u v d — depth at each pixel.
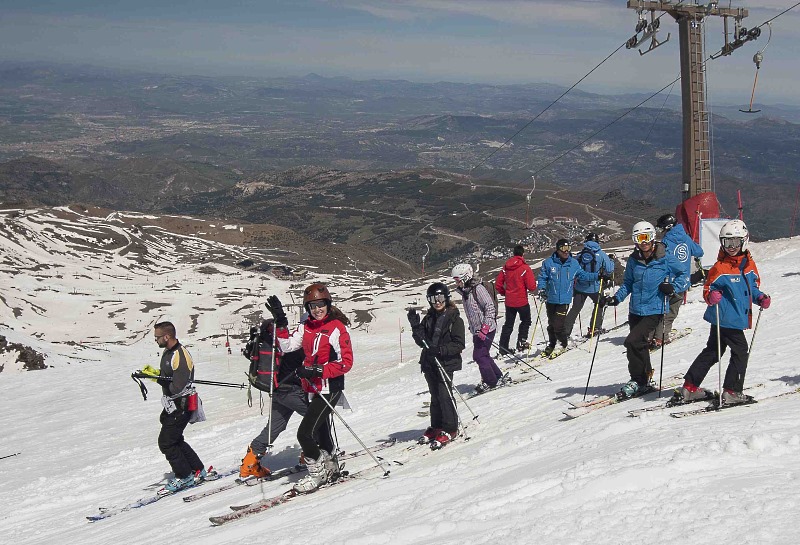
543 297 15.00
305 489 8.26
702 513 4.34
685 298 17.53
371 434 11.60
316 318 8.52
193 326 120.06
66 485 13.91
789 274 20.17
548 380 12.36
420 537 5.27
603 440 6.83
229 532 7.23
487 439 8.79
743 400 7.36
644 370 8.96
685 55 22.55
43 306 130.75
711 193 21.52
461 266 12.62
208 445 15.40
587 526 4.53
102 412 25.45
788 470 4.84
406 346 34.69
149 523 8.92
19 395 31.58
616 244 158.88
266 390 9.09
